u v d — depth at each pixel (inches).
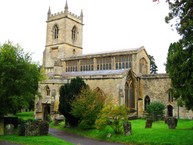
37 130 1161.4
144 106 2076.8
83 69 2502.5
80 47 3019.2
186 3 763.4
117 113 1155.9
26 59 1343.5
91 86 1982.0
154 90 2043.6
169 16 837.2
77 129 1413.6
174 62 957.8
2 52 1255.5
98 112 1342.3
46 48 2972.4
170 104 1951.3
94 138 1175.0
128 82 1985.7
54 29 2945.4
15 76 1262.3
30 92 1337.4
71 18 2901.1
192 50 840.9
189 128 1256.2
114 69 2206.0
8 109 1266.0
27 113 2657.5
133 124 1518.2
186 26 781.3
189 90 865.5
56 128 1571.1
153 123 1555.1
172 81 1000.2
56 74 2172.7
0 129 1184.8
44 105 2050.9
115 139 1096.8
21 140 1025.5
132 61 2199.8
